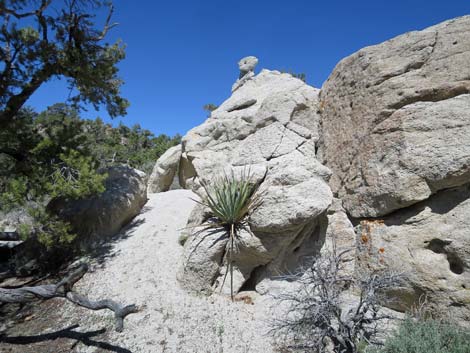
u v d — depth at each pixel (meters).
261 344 4.41
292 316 4.74
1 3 6.18
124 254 6.60
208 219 6.20
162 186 12.37
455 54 4.91
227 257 5.55
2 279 6.28
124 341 4.39
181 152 11.61
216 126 9.73
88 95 7.40
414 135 4.81
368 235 5.17
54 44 6.67
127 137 32.03
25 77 6.67
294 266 5.55
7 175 6.59
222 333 4.60
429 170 4.52
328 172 5.94
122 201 7.58
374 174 5.22
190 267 5.54
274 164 6.15
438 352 3.21
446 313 4.20
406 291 4.54
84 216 7.16
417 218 4.71
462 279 4.16
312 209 4.86
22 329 4.72
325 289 3.99
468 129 4.37
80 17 6.95
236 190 5.63
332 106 6.99
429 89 4.93
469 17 5.02
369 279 4.20
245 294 5.44
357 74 6.21
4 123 6.68
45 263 6.57
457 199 4.46
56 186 5.83
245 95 10.79
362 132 5.74
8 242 8.23
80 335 4.52
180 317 4.88
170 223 7.78
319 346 3.68
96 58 7.20
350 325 3.75
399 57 5.52
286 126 7.09
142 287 5.59
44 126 7.57
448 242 4.31
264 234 5.22
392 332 3.86
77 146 7.06
